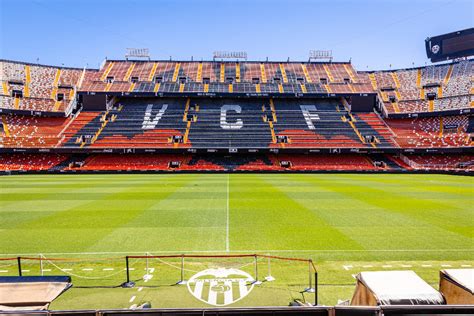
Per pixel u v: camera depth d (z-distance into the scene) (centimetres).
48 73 7969
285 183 4447
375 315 639
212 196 3294
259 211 2555
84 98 7875
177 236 1903
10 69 7550
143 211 2561
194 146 6775
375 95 7931
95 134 6962
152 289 1229
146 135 7044
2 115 6969
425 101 7538
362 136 7106
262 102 8394
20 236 1905
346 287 1232
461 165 6134
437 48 7994
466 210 2569
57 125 7144
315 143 6912
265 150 6750
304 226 2105
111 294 1185
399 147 6669
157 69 8831
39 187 4044
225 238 1861
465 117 6962
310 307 650
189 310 646
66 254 1614
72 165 6481
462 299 802
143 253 1627
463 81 7500
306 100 8512
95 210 2602
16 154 6619
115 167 6444
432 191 3625
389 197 3200
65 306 1087
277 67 9194
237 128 7388
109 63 8931
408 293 742
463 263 1473
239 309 646
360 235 1905
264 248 1697
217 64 9238
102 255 1600
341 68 9162
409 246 1709
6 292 853
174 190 3741
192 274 1373
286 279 1314
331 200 3031
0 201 3019
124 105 8044
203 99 8444
